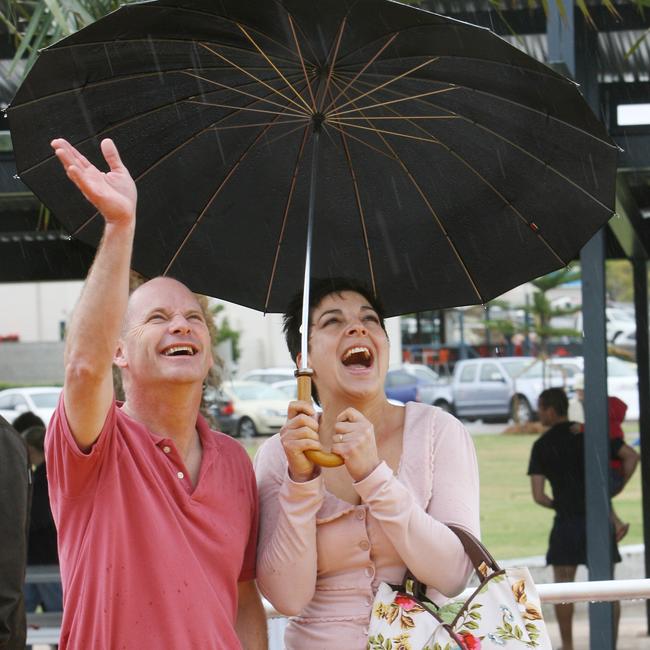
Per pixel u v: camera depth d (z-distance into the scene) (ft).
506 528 64.08
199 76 13.61
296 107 14.19
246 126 14.55
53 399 104.47
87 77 13.01
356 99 13.87
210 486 13.05
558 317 152.76
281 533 13.23
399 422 14.46
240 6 12.06
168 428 13.23
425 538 12.89
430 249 15.42
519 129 13.76
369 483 12.88
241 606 14.06
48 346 171.73
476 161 14.47
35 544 32.81
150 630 12.09
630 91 30.25
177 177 14.74
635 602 43.52
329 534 13.51
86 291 11.42
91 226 14.14
